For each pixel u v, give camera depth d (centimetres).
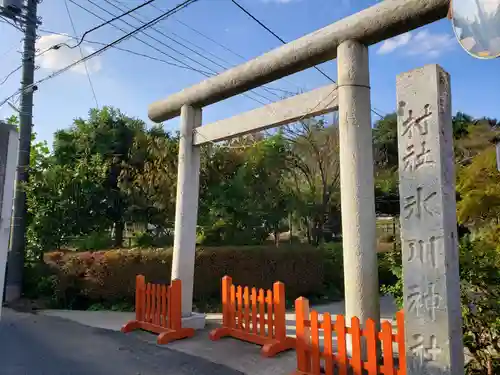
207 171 1176
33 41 1162
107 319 834
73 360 545
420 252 340
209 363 524
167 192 1145
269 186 1212
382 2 460
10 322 806
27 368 513
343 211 465
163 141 1203
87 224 1153
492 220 593
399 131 365
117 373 492
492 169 600
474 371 405
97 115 1298
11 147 234
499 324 391
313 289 1102
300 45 534
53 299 1003
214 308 934
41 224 1095
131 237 1238
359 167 461
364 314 436
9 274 1055
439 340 322
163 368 509
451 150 356
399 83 368
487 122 1362
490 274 425
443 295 324
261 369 495
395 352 500
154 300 693
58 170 1131
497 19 286
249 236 1168
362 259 446
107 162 1191
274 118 578
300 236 1413
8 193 229
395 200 1473
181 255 696
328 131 1366
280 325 558
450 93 364
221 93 670
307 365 441
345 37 488
